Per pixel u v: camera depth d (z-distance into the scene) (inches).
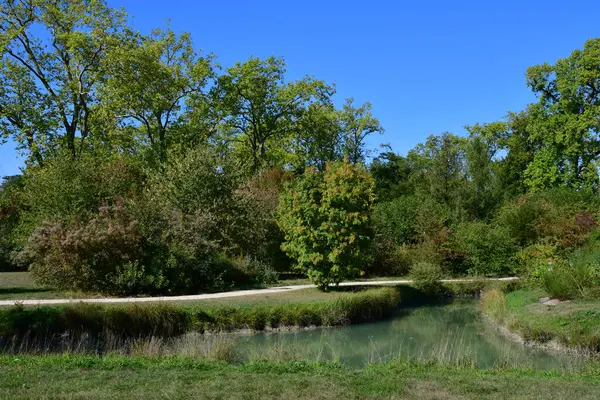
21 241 890.7
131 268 716.0
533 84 1566.2
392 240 1240.8
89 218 792.3
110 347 486.0
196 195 972.6
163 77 1382.9
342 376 331.9
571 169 1497.3
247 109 1659.7
